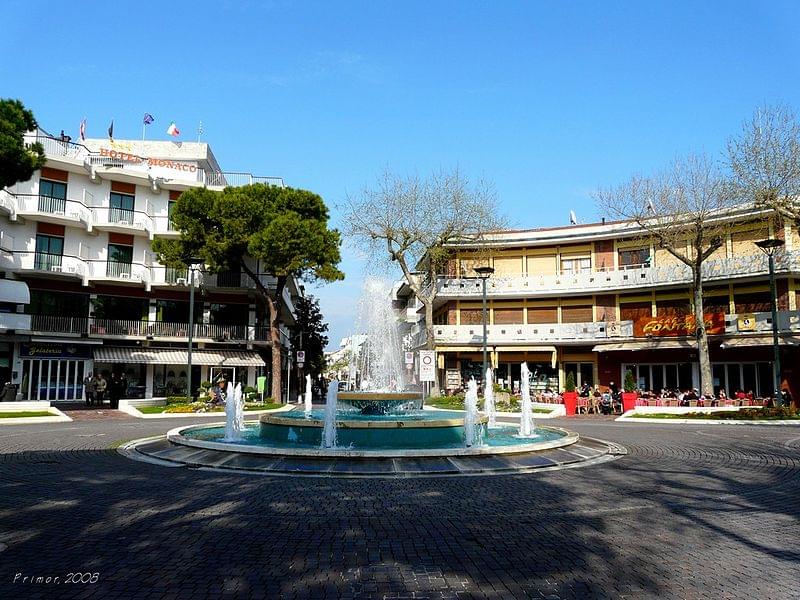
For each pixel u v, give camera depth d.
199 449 14.12
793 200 29.05
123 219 41.47
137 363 40.69
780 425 23.86
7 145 25.06
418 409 20.97
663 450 15.70
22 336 37.00
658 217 34.69
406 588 5.55
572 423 25.70
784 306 35.44
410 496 9.79
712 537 7.30
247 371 44.94
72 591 5.42
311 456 12.74
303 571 6.02
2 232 37.38
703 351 32.09
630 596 5.36
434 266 42.31
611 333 41.75
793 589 5.52
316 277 39.56
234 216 38.50
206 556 6.49
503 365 46.28
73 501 9.24
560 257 45.41
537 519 8.23
